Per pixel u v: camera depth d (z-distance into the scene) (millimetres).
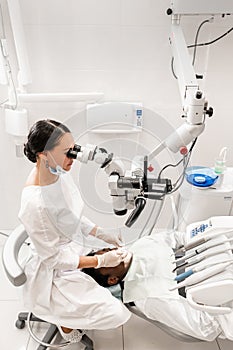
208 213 2066
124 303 1771
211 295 1477
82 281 1643
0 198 2449
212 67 2117
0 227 2533
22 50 1939
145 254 1817
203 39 2041
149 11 1977
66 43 2045
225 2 1727
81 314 1624
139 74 2125
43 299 1621
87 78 2131
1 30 1957
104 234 1615
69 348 1836
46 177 1486
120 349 1839
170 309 1619
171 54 2072
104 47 2059
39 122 1437
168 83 2146
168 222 1608
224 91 2176
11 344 1867
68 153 1369
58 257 1555
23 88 2061
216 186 2049
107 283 1780
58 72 2113
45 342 1797
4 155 2312
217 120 2250
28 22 1989
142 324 1973
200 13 1767
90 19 1990
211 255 1616
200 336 1615
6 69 1970
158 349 1842
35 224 1484
